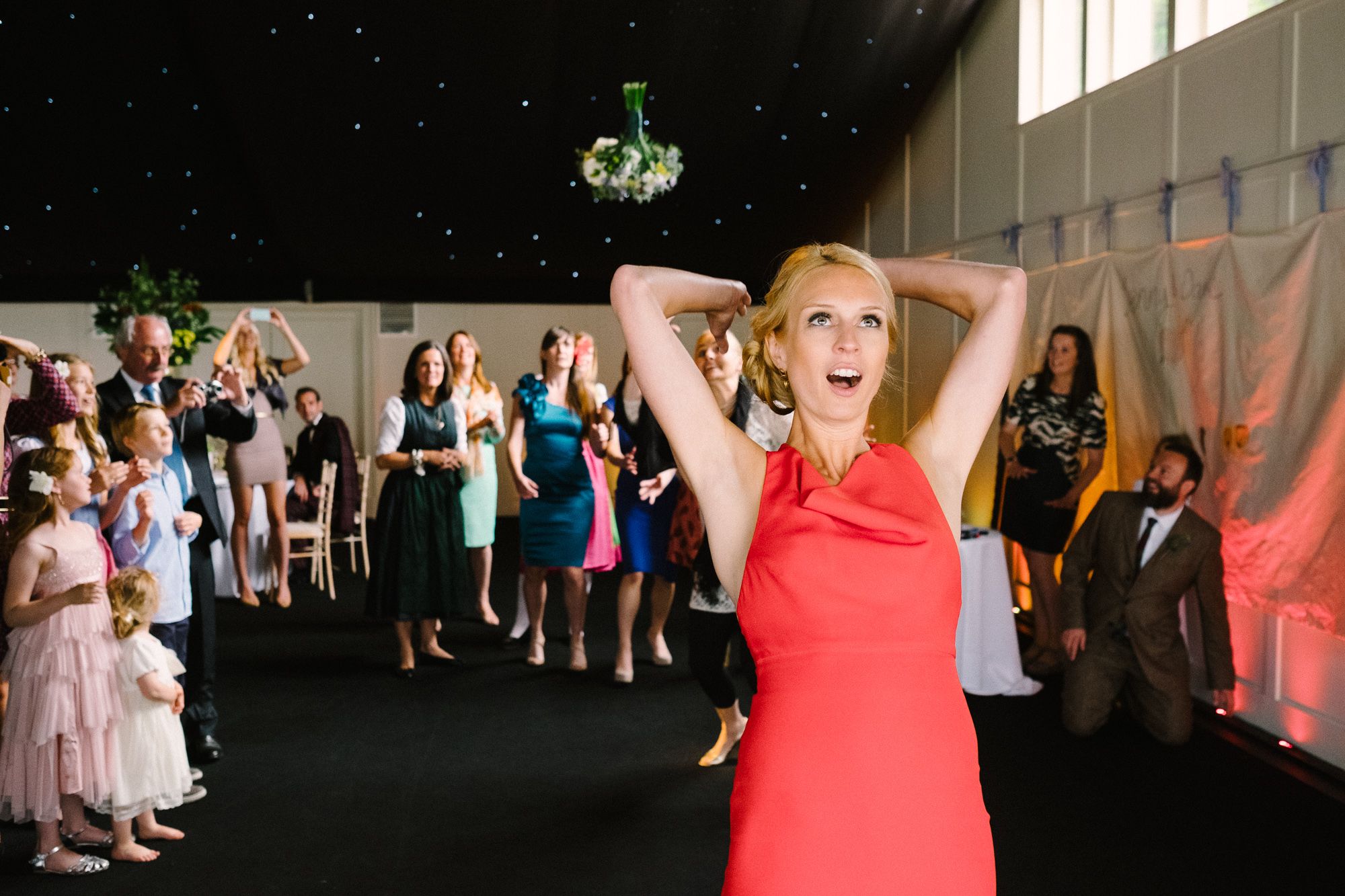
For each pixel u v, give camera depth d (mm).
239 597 6656
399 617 4746
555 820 3238
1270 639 4031
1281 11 3846
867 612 1146
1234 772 3646
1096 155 5039
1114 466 4859
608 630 5891
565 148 7070
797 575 1155
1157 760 3766
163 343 3652
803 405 1285
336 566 8211
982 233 6164
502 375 10727
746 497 1267
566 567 4930
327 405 10359
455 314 10523
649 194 5848
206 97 6547
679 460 1302
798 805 1105
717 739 4000
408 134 6828
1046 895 2730
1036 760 3766
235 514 6574
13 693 2832
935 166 6750
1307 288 3645
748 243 7906
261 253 7605
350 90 6488
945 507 1292
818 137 7090
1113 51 5094
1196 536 3889
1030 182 5648
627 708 4395
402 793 3467
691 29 6312
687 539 4152
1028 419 5031
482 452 6051
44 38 6082
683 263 7980
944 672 1166
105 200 7055
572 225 7672
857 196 7621
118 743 2943
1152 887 2773
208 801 3398
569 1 6078
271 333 10258
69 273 7414
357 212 7367
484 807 3348
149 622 3029
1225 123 4168
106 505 3312
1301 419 3674
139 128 6668
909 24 6277
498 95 6629
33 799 2811
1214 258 4098
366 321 10328
